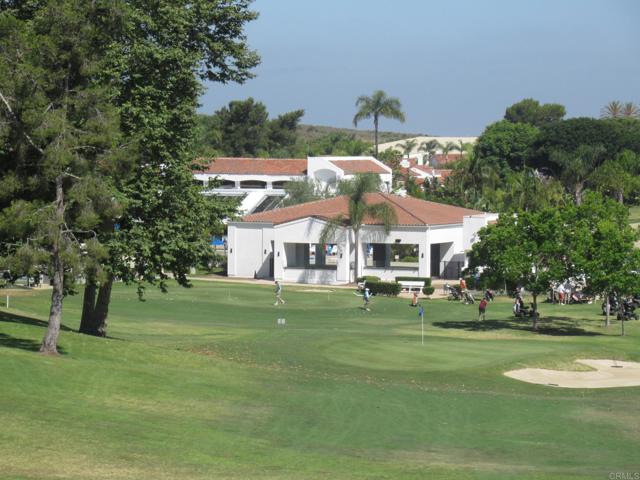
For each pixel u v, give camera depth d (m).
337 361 39.81
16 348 32.47
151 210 41.50
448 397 31.22
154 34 42.53
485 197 120.31
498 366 40.09
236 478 18.50
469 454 22.72
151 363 33.12
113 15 32.81
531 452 23.28
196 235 43.44
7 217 30.34
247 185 140.50
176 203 41.97
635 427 27.00
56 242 30.69
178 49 41.66
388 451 22.52
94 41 33.03
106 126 31.52
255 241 100.12
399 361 40.75
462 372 38.50
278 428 24.20
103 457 19.31
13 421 21.64
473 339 51.25
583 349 45.47
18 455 18.81
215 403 26.70
